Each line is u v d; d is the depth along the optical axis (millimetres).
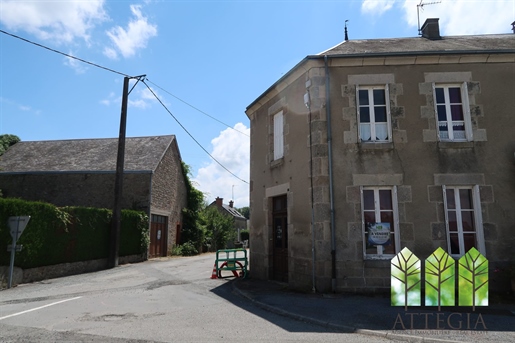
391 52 8594
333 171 8445
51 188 20734
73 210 12906
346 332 5363
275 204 10641
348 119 8641
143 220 18281
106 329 5434
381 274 7941
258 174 11539
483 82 8656
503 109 8547
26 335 5117
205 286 9836
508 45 9555
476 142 8406
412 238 8047
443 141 8445
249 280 10477
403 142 8445
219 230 29062
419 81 8695
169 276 11938
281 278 9984
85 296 8359
